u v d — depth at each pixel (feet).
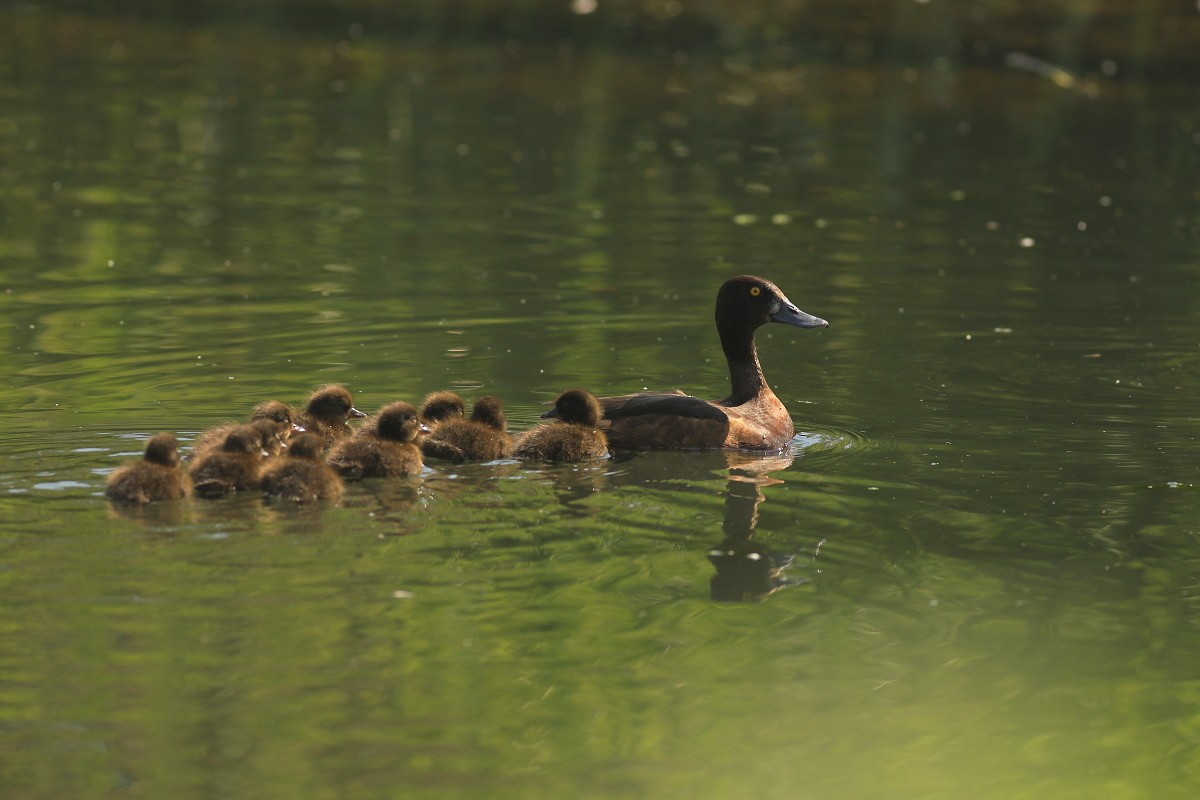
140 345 56.70
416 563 34.17
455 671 29.73
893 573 35.24
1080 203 86.89
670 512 38.52
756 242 77.20
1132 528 38.22
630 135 103.86
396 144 99.55
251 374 52.80
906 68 128.06
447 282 68.23
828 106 114.11
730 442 44.98
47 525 35.37
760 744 27.96
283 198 85.15
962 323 62.44
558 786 26.27
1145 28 143.43
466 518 37.14
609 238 77.66
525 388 52.03
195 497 37.76
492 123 106.32
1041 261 73.82
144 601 31.53
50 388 50.26
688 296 66.54
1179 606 33.60
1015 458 44.29
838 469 43.01
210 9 145.69
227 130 101.81
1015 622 32.78
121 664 29.14
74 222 78.43
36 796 25.30
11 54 123.13
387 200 85.35
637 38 138.00
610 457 43.75
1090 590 34.45
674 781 26.68
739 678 30.19
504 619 31.91
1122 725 28.89
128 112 105.70
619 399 46.16
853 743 28.02
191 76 118.21
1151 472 42.98
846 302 65.98
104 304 63.31
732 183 91.30
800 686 29.96
